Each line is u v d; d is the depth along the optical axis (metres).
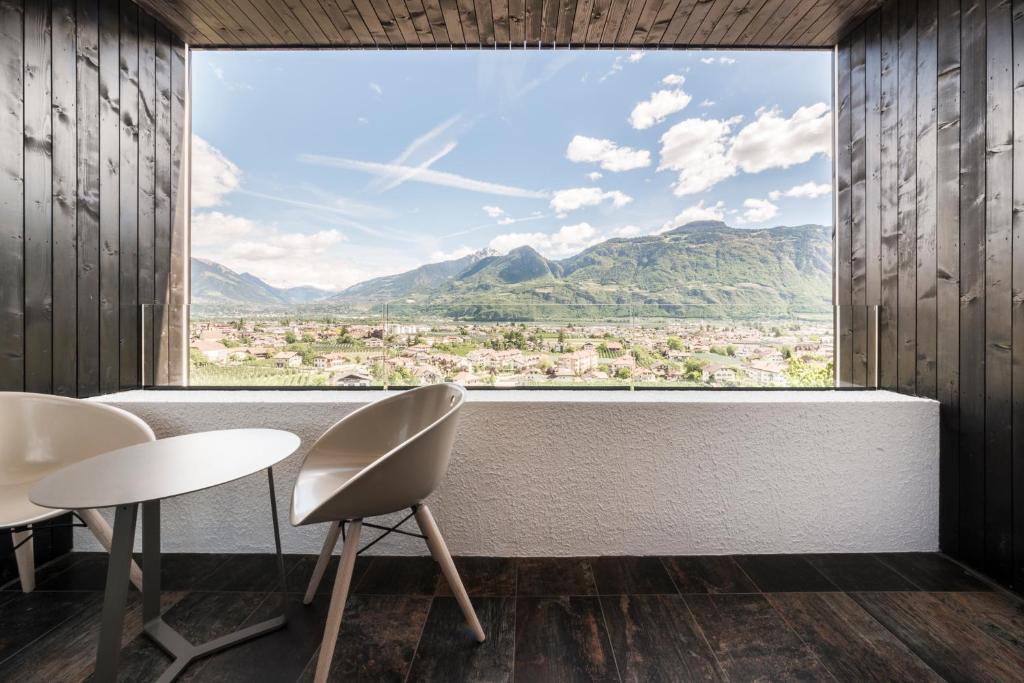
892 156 2.03
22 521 1.20
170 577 1.67
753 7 2.09
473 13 2.12
